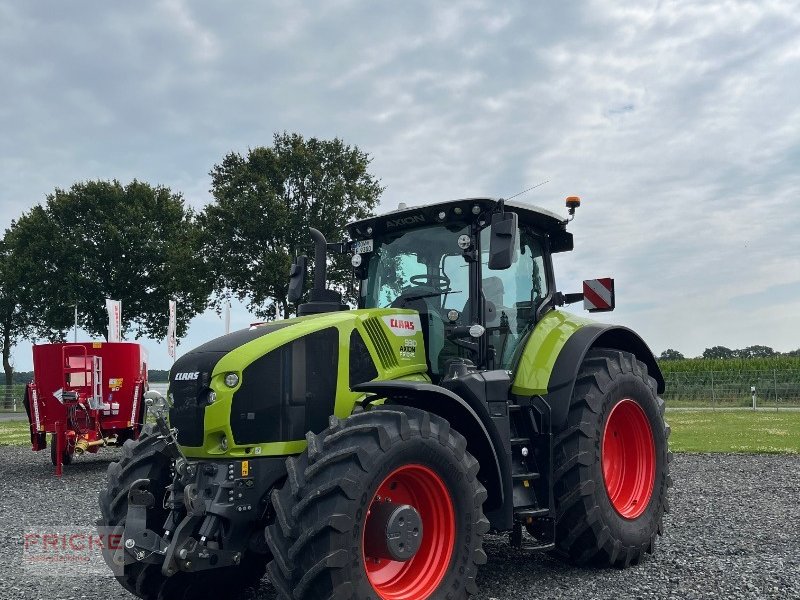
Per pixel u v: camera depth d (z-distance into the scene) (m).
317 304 5.04
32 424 12.12
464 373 4.50
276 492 3.69
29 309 37.38
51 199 36.22
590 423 4.92
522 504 4.68
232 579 4.64
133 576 4.25
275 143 31.53
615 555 4.92
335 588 3.43
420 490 3.99
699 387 31.05
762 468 10.33
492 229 4.59
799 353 42.12
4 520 7.75
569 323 5.48
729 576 4.66
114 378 12.02
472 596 4.25
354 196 31.11
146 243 35.28
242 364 3.99
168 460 4.36
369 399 4.36
